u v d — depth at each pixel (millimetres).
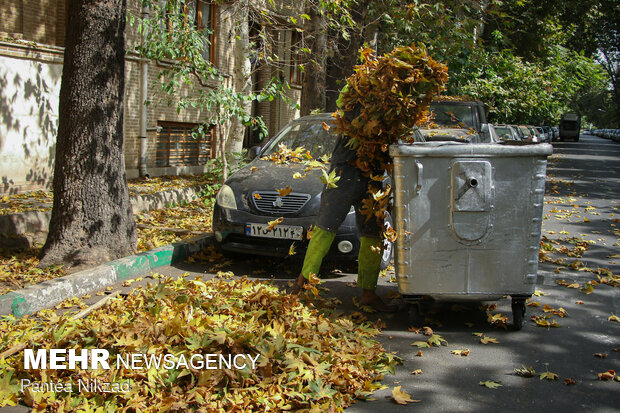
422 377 3906
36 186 9547
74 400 3281
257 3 10797
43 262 5957
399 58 4594
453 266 4617
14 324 4488
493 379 3893
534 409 3467
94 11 5996
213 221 6625
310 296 5203
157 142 13062
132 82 11805
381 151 4883
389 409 3459
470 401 3568
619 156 35906
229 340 3582
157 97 12656
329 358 3768
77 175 6031
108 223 6172
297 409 3322
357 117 4750
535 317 5090
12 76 8977
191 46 9352
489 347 4457
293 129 7875
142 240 7168
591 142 69562
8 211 7438
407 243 4621
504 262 4605
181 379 3449
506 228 4582
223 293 4707
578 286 6098
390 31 13766
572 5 30062
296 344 3854
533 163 4543
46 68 9578
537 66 25453
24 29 10227
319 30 11156
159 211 9148
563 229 9570
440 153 4512
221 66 14742
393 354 4156
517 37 24891
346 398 3498
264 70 17328
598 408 3484
